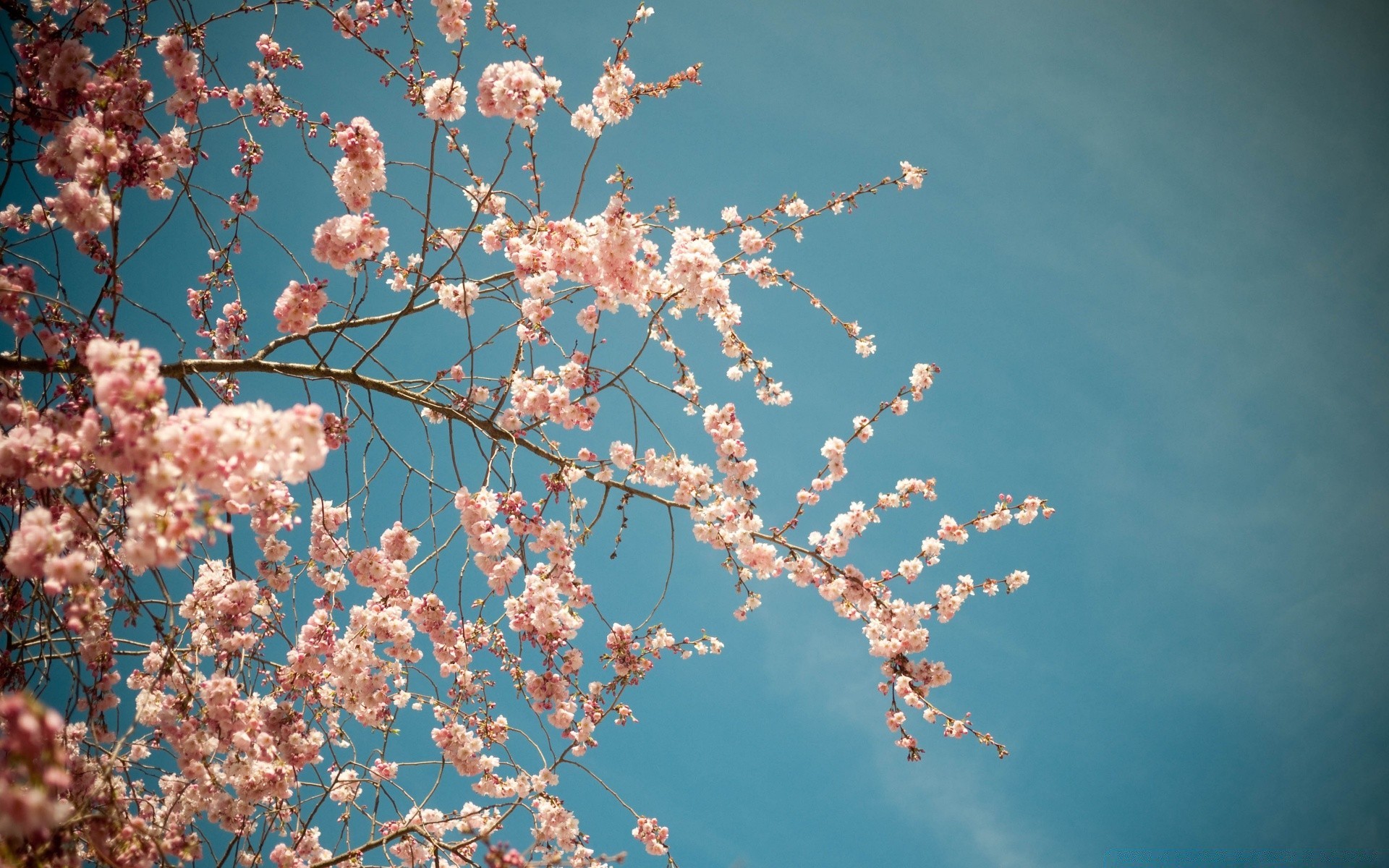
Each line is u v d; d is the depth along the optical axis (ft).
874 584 22.07
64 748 14.55
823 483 22.94
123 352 11.00
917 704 21.31
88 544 14.93
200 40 17.21
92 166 14.28
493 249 19.36
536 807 21.59
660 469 19.99
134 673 17.34
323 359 17.89
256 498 12.53
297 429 11.18
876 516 23.18
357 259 17.53
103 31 16.92
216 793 16.88
